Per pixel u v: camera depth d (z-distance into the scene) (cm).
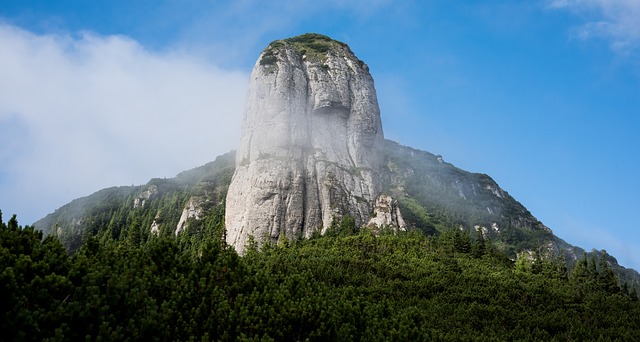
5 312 1300
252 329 1741
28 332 1268
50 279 1475
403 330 1900
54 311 1380
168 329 1588
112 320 1434
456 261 5569
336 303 2092
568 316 3750
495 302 3947
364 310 2084
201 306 1797
